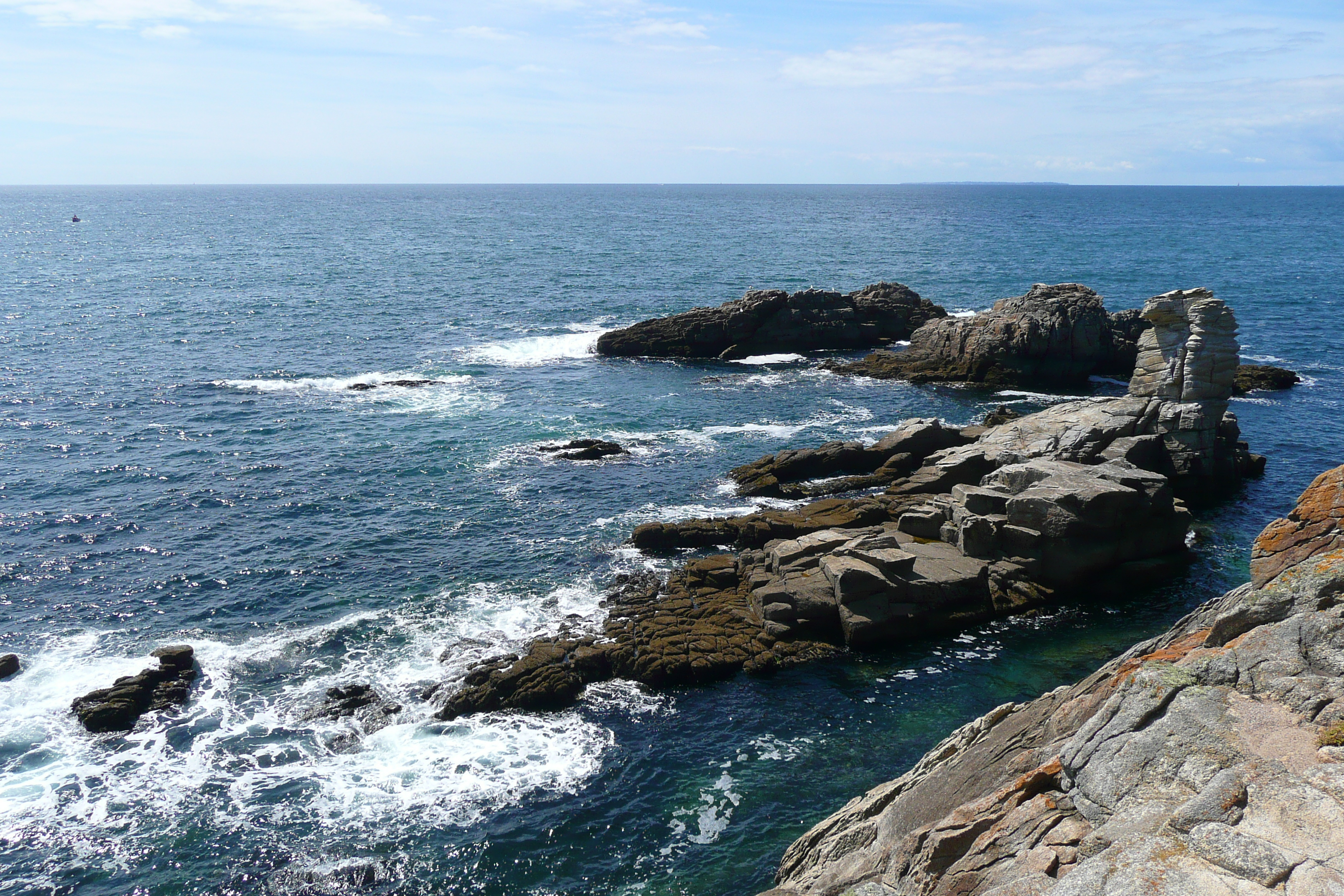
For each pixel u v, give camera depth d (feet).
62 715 89.76
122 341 253.85
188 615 109.09
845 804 78.84
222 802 78.95
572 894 69.67
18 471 152.97
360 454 165.07
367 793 80.12
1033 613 111.55
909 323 269.03
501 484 152.05
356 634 105.09
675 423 189.16
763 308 255.70
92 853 73.15
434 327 287.69
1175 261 470.80
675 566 122.62
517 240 601.21
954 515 124.36
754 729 89.71
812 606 105.29
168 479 151.23
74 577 117.70
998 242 591.78
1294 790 26.78
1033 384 220.02
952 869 34.01
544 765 84.17
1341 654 30.96
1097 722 33.83
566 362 245.04
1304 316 308.40
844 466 158.10
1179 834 26.81
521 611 110.22
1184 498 146.82
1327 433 180.65
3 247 524.52
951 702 94.02
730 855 73.15
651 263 457.27
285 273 402.72
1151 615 111.55
